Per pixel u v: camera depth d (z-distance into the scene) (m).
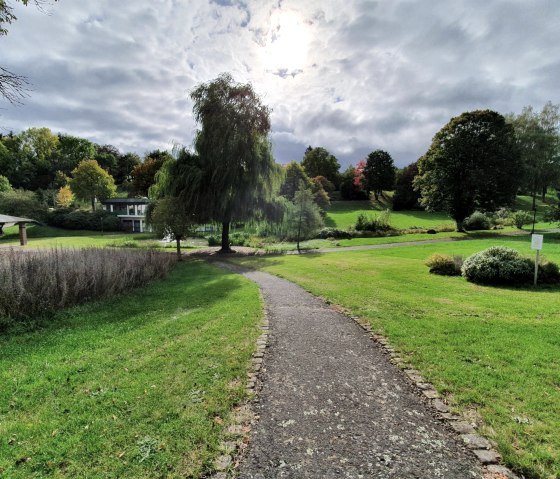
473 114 31.80
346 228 37.69
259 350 5.06
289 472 2.52
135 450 2.78
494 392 3.62
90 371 4.41
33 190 65.94
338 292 9.33
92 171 54.28
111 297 9.95
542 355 4.56
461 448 2.78
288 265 16.52
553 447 2.75
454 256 12.80
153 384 3.95
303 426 3.12
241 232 33.34
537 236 9.73
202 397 3.63
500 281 10.27
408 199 55.88
